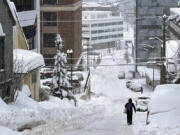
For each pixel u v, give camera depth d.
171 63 70.06
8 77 30.72
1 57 29.59
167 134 18.98
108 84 112.69
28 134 20.56
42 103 38.34
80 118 28.14
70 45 116.38
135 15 146.38
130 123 26.22
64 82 57.88
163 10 142.38
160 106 23.22
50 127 23.02
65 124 24.53
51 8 116.19
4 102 28.31
